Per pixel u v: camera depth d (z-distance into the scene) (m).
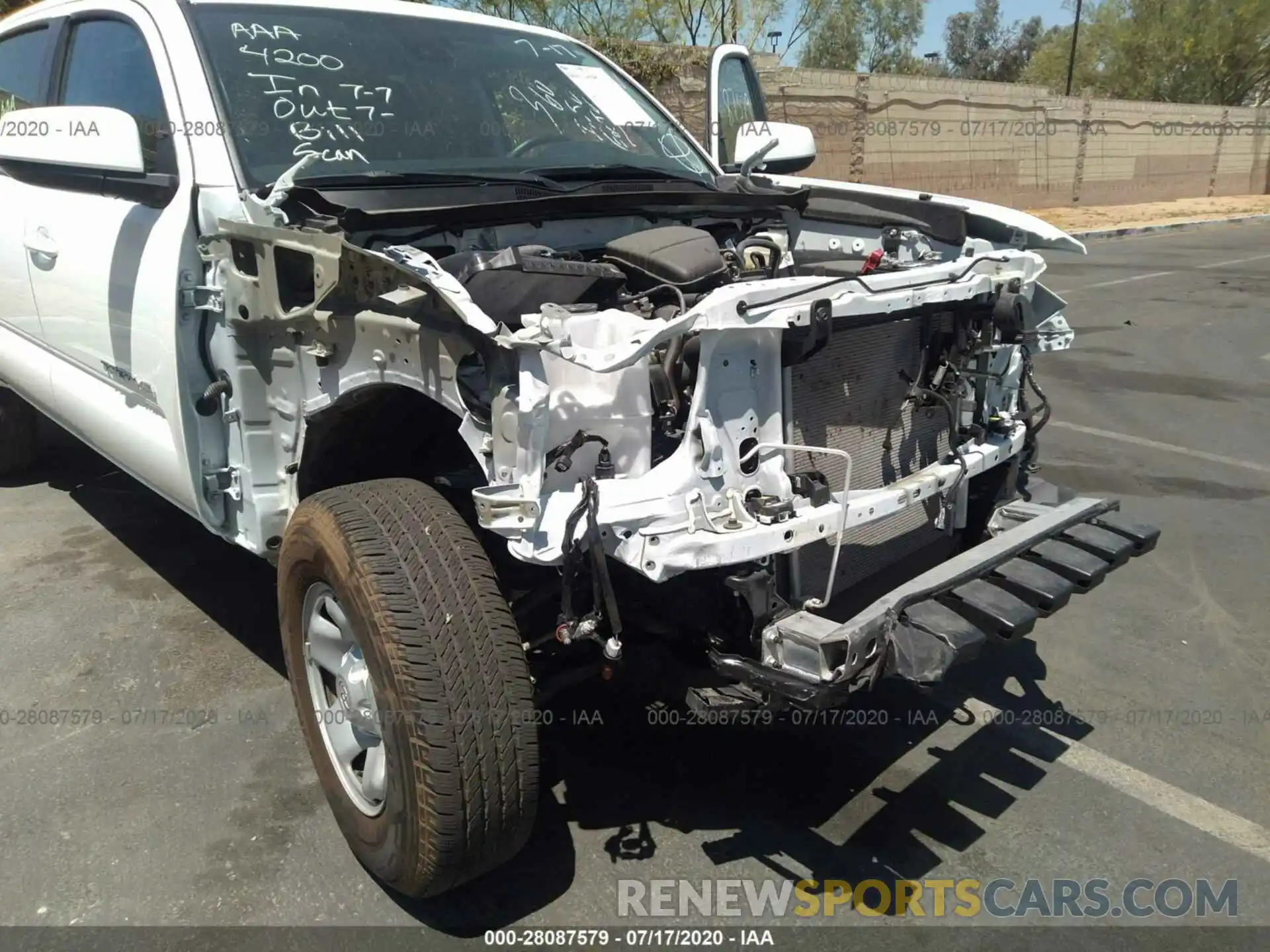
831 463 2.67
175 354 2.97
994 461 3.07
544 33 4.24
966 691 3.56
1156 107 28.73
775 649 2.34
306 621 2.67
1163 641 3.93
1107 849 2.77
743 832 2.83
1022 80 48.56
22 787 2.94
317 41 3.44
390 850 2.38
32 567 4.41
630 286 2.79
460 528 2.37
